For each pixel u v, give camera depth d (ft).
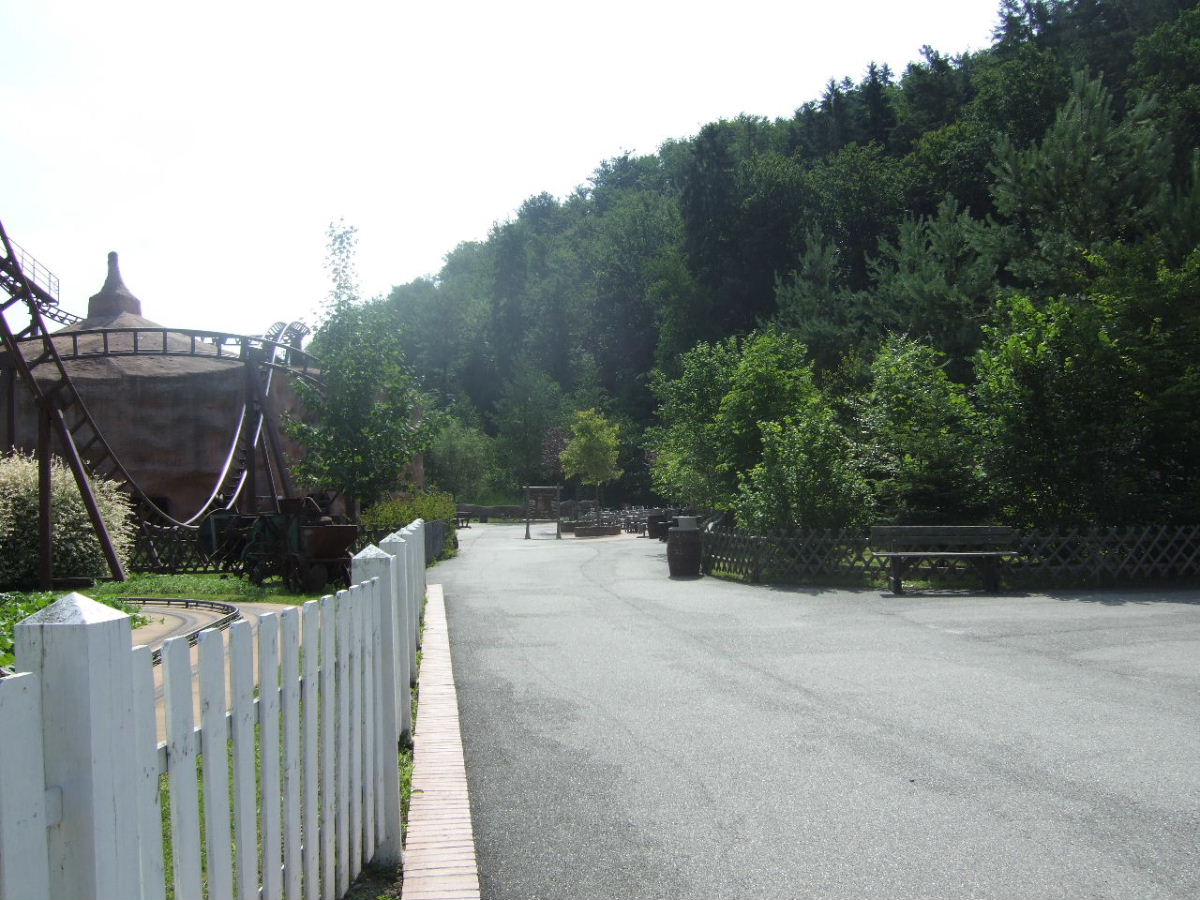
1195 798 18.53
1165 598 49.49
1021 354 59.88
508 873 15.16
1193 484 59.16
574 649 35.96
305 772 12.17
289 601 53.52
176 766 8.31
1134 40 164.55
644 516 167.43
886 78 263.08
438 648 34.78
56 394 66.54
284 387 123.13
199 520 85.81
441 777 19.45
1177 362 58.44
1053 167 100.07
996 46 215.31
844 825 17.19
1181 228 89.51
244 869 9.79
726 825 17.25
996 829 16.92
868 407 70.64
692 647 36.27
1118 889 14.37
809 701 27.09
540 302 312.50
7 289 67.31
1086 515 59.11
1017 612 45.03
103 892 6.82
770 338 81.41
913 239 129.39
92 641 6.78
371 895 14.08
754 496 62.69
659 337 250.78
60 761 6.68
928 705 26.48
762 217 206.80
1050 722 24.47
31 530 67.21
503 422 268.21
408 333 341.62
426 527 77.87
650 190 316.40
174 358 117.50
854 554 59.00
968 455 61.82
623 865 15.46
